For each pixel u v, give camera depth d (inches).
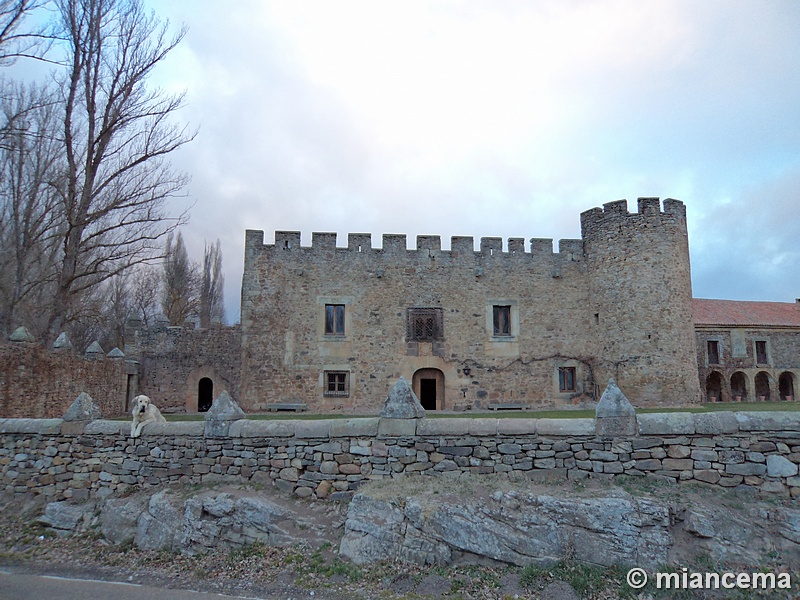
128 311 1592.0
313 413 766.5
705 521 282.5
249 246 807.7
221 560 315.9
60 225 844.6
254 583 288.7
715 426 319.9
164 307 1598.2
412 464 347.9
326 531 323.3
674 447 324.2
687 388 754.8
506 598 261.6
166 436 389.1
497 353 821.9
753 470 312.0
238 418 387.5
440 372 816.9
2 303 821.2
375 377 798.5
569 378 832.3
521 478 331.9
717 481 315.0
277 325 794.2
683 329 769.6
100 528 365.4
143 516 354.3
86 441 404.8
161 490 373.7
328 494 352.2
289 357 790.5
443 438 347.9
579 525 286.7
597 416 336.5
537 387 820.0
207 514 339.3
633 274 786.2
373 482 343.9
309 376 790.5
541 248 854.5
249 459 370.9
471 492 315.9
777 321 1139.9
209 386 1010.1
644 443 327.3
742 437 317.4
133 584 293.3
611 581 266.1
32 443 415.8
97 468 399.5
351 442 356.5
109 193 804.0
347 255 821.2
